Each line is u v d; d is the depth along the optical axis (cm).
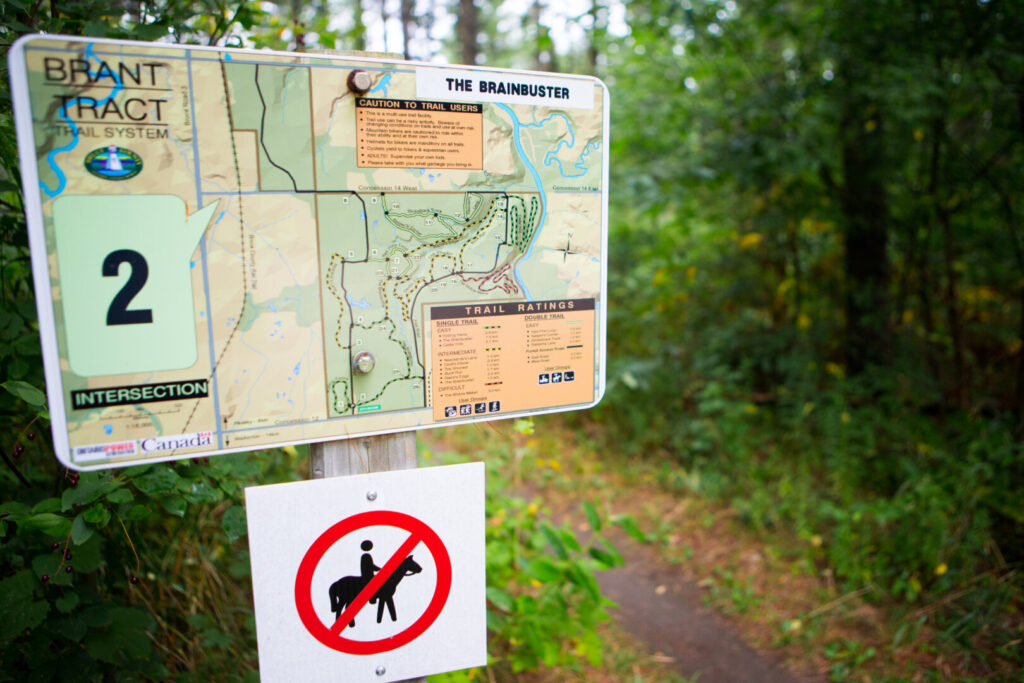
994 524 412
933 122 521
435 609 175
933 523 392
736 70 582
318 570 163
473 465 174
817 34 533
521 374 175
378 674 171
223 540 292
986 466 406
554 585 307
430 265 162
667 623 382
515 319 172
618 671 336
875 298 580
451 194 162
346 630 167
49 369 133
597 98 175
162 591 254
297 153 147
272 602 160
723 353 658
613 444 623
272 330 149
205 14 247
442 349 166
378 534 167
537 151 170
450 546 174
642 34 582
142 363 139
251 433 150
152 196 137
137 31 201
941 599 370
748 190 598
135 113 134
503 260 169
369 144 152
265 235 146
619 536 481
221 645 248
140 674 205
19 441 186
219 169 141
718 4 531
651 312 712
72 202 131
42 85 127
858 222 562
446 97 158
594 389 184
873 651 340
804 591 402
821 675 335
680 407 634
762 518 475
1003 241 521
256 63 141
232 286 145
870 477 485
